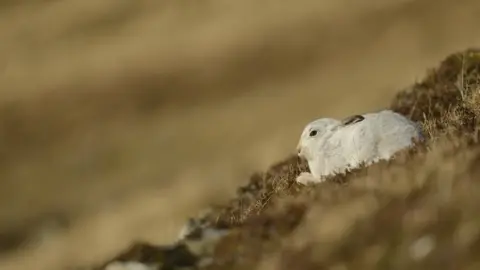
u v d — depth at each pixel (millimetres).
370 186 14328
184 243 14664
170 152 71500
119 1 110062
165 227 35344
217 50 89625
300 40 87312
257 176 24750
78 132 80062
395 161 15781
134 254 14664
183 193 43875
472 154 13617
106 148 75062
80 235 42500
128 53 94312
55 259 39594
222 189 40500
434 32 79812
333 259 12266
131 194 61938
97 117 82188
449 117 20688
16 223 61031
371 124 18812
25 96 87625
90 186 67688
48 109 84562
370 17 86812
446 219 11898
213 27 95312
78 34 104000
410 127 18891
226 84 83438
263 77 83250
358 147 18750
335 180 16688
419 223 12102
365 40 83000
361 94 69062
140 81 87062
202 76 85812
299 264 12398
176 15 102375
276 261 12711
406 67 73938
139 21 103875
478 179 12602
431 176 13461
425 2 86250
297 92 76125
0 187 70938
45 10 113438
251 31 91750
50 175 71500
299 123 68312
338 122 19734
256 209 18688
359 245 12312
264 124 70625
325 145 19344
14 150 78562
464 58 27844
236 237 14352
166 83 85625
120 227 39781
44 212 62781
